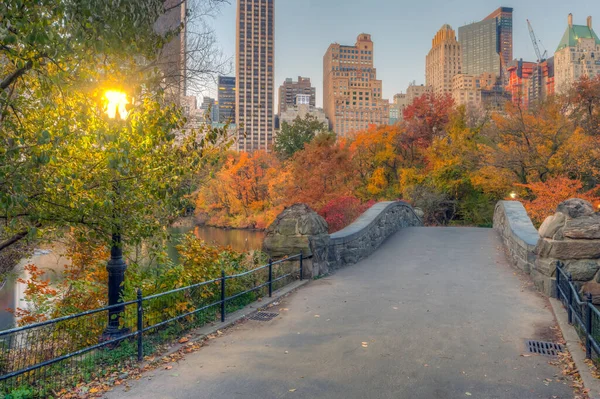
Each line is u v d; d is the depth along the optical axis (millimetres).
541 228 9281
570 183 23469
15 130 5500
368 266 12812
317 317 7703
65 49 5156
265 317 7766
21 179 5164
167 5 7895
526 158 27750
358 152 43500
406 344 6184
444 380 4930
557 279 8328
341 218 22500
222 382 4945
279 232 11414
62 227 7133
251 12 157000
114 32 5199
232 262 9711
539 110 33125
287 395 4586
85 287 8977
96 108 5680
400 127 46438
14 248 9297
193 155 6949
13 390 4715
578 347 5730
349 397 4523
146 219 7215
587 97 34156
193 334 6715
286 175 51219
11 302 17375
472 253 13977
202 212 64625
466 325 7035
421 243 16078
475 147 35469
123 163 5496
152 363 5570
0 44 4914
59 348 6402
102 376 5223
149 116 6086
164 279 7418
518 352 5797
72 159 6023
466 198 35312
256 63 156000
